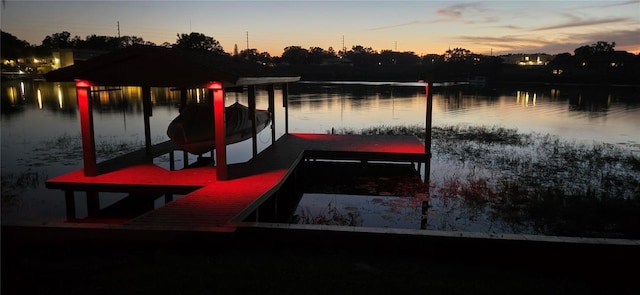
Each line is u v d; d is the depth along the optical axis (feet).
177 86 29.04
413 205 33.47
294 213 32.24
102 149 54.24
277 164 36.09
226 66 33.17
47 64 289.12
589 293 15.31
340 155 43.04
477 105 131.44
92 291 14.19
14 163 44.75
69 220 28.71
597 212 30.68
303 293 14.39
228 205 23.81
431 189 37.86
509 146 59.06
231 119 46.21
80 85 29.76
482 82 255.70
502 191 36.37
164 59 28.22
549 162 48.49
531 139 65.31
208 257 17.85
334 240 19.35
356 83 274.98
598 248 17.95
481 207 32.35
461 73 299.79
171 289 14.42
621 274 17.37
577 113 107.04
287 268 16.53
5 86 192.75
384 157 42.39
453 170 45.06
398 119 95.86
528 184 38.73
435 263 17.97
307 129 78.84
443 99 154.30
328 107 123.54
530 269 17.78
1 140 59.00
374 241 19.08
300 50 506.07
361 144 46.88
